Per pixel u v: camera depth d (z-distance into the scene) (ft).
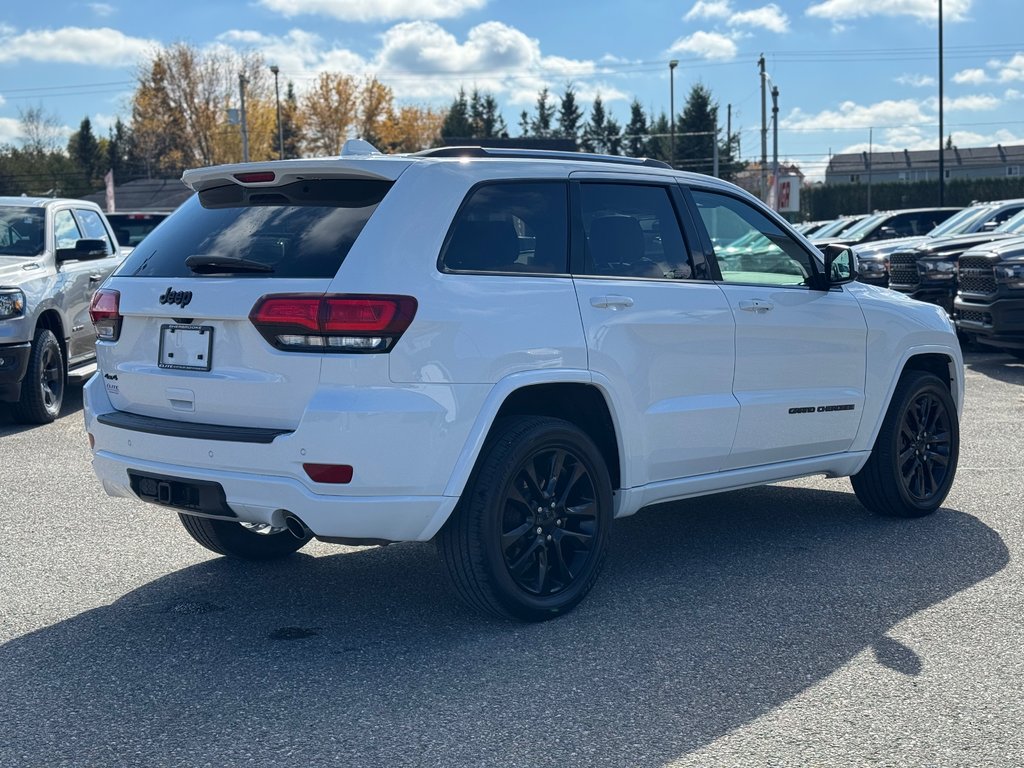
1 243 34.17
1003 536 19.34
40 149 314.55
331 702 12.44
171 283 14.69
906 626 14.78
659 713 12.05
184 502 14.44
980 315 43.91
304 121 313.32
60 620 15.33
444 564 14.51
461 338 13.83
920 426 20.74
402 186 14.10
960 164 475.31
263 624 15.12
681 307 16.46
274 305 13.51
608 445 16.11
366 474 13.29
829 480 24.41
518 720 11.90
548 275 15.10
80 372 42.80
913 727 11.64
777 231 18.78
